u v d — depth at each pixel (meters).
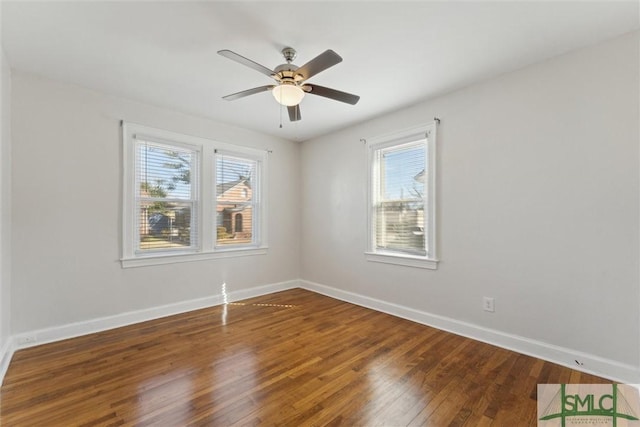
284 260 4.57
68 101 2.75
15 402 1.78
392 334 2.84
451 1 1.72
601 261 2.08
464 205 2.81
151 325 3.06
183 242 3.54
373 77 2.61
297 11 1.80
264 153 4.31
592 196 2.12
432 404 1.78
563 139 2.24
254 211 4.26
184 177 3.55
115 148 3.02
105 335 2.79
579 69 2.17
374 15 1.83
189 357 2.36
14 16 1.81
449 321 2.91
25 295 2.53
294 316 3.36
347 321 3.19
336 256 4.16
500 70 2.50
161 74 2.59
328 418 1.66
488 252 2.65
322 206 4.39
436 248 3.01
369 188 3.71
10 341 2.38
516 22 1.89
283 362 2.29
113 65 2.44
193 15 1.83
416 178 3.26
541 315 2.35
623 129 2.00
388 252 3.54
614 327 2.03
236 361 2.30
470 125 2.76
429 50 2.21
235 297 3.97
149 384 1.98
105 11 1.79
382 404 1.78
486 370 2.16
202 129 3.66
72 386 1.95
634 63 1.96
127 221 3.09
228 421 1.63
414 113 3.22
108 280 2.97
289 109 2.61
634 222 1.97
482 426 1.60
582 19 1.86
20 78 2.52
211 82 2.74
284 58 2.32
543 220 2.34
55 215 2.69
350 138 3.97
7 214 2.34
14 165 2.48
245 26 1.94
